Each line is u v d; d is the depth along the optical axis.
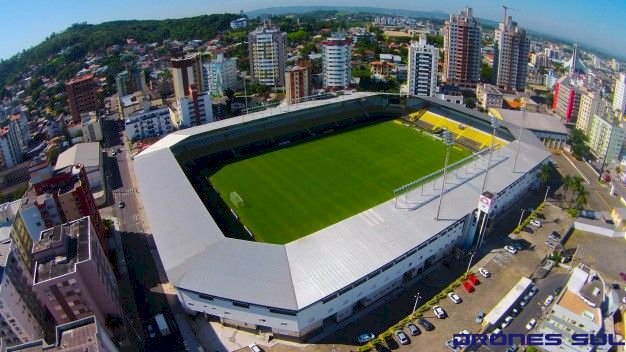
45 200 113.00
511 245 118.31
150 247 124.25
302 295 87.25
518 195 142.25
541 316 95.44
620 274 110.25
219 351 89.12
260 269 93.50
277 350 89.06
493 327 92.56
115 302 95.25
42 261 87.25
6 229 110.88
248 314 90.38
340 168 163.75
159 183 130.62
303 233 123.44
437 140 188.12
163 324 94.19
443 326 93.44
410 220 110.19
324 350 88.75
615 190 154.88
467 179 131.12
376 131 199.25
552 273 109.38
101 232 120.38
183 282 91.56
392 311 98.12
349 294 92.81
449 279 107.62
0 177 192.88
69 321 87.69
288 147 183.50
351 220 109.12
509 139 172.00
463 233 118.00
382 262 95.88
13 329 87.12
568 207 139.50
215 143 177.88
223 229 126.31
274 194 145.75
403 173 158.62
